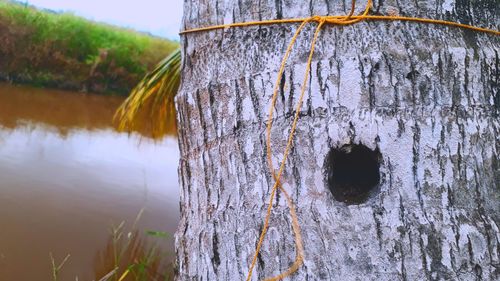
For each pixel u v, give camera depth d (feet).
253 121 3.63
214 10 3.77
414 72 3.50
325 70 3.52
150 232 7.20
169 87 6.73
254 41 3.66
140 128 12.82
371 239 3.46
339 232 3.48
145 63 17.51
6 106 12.67
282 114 3.58
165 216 8.20
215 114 3.74
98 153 10.55
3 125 11.03
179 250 3.97
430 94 3.51
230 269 3.67
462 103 3.54
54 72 16.19
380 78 3.49
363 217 3.47
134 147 11.61
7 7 16.10
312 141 3.53
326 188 3.52
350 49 3.52
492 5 3.73
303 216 3.53
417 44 3.53
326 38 3.56
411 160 3.48
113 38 17.58
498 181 3.57
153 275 6.39
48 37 16.10
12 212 7.09
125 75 17.15
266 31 3.64
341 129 3.50
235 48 3.70
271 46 3.62
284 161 3.56
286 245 3.55
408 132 3.48
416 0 3.57
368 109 3.49
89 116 13.65
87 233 7.04
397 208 3.46
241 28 3.69
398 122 3.48
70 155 10.00
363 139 3.49
